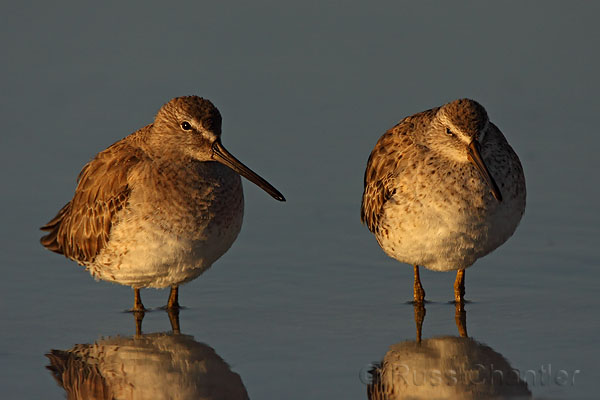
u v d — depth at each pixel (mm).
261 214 18781
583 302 15117
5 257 16906
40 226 17844
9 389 12641
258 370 13102
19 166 20188
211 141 14867
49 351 13805
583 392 12328
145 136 15414
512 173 14891
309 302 15508
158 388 12695
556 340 13852
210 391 12609
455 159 14680
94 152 20734
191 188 14727
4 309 15180
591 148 20859
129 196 14695
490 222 14727
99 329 14617
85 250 15445
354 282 16281
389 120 22266
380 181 15570
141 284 15133
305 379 12805
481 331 14273
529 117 22453
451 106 14836
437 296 15828
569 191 19047
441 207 14664
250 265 16875
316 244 17625
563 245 17094
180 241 14633
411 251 15141
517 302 15258
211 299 15711
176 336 14320
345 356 13539
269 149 21109
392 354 13578
